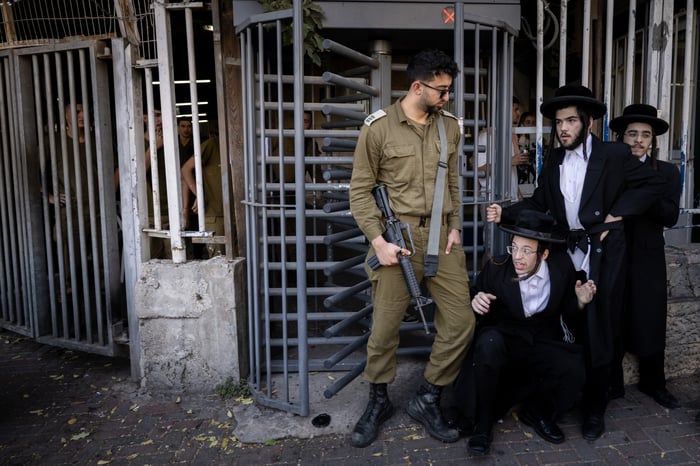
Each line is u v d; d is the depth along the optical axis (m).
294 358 3.93
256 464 2.87
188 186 3.97
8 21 4.00
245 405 3.45
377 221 2.78
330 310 4.27
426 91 2.63
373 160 2.77
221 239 3.63
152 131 3.60
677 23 4.54
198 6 3.43
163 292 3.59
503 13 3.69
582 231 2.92
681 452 2.88
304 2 3.37
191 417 3.35
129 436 3.17
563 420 3.21
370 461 2.86
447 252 2.89
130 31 3.56
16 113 4.14
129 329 3.83
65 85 4.61
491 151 3.69
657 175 2.94
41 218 4.28
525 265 2.80
